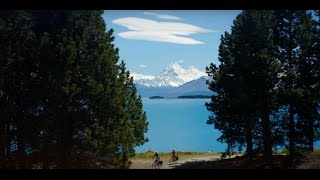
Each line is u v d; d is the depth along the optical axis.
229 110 41.97
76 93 29.25
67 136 28.95
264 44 39.94
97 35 30.64
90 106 30.06
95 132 29.00
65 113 28.70
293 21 39.72
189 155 58.12
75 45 28.89
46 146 28.94
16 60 28.69
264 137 39.62
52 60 28.33
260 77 38.78
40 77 28.94
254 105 39.12
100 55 30.23
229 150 43.91
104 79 30.36
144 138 43.66
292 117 38.31
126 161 31.34
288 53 39.78
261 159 41.16
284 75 38.50
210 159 50.28
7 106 28.52
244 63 39.88
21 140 28.80
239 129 42.50
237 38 41.53
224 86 41.66
